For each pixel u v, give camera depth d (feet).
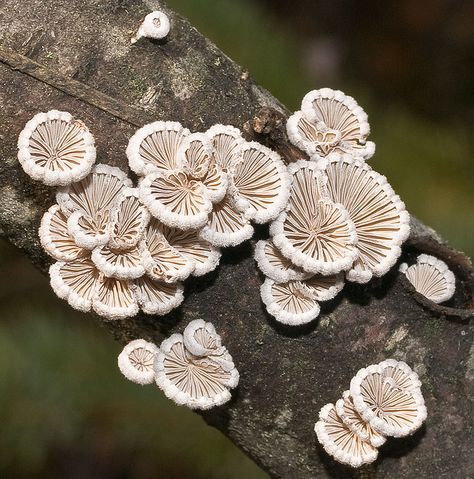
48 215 1.26
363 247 1.29
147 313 1.27
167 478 2.10
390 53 2.83
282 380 1.30
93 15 1.27
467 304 1.35
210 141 1.25
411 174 2.09
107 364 1.75
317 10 2.91
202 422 1.74
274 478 1.35
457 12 2.78
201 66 1.28
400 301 1.30
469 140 2.21
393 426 1.27
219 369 1.28
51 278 1.27
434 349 1.30
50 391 1.73
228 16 2.05
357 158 1.28
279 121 1.28
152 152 1.26
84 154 1.24
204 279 1.28
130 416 1.74
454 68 2.77
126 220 1.25
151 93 1.27
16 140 1.26
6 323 2.00
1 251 2.23
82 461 2.17
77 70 1.26
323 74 2.80
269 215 1.25
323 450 1.32
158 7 1.28
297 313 1.28
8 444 1.75
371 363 1.30
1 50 1.25
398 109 2.41
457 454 1.30
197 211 1.24
